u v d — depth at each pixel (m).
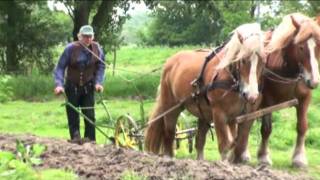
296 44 11.40
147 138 12.77
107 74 36.66
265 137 12.76
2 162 7.09
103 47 36.66
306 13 34.81
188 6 36.81
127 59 70.44
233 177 8.30
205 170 8.53
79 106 12.62
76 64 12.26
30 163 7.49
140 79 31.48
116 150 9.70
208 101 11.14
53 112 22.64
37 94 29.12
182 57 12.42
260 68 10.43
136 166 8.69
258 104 11.35
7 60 36.12
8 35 35.50
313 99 23.12
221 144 10.88
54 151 9.62
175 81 12.13
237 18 33.59
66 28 42.44
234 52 10.43
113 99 28.03
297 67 11.65
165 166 8.72
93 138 12.62
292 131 17.00
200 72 11.30
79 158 9.21
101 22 35.59
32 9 36.69
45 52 37.19
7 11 35.66
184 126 14.70
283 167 12.62
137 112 21.77
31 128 18.81
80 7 34.78
